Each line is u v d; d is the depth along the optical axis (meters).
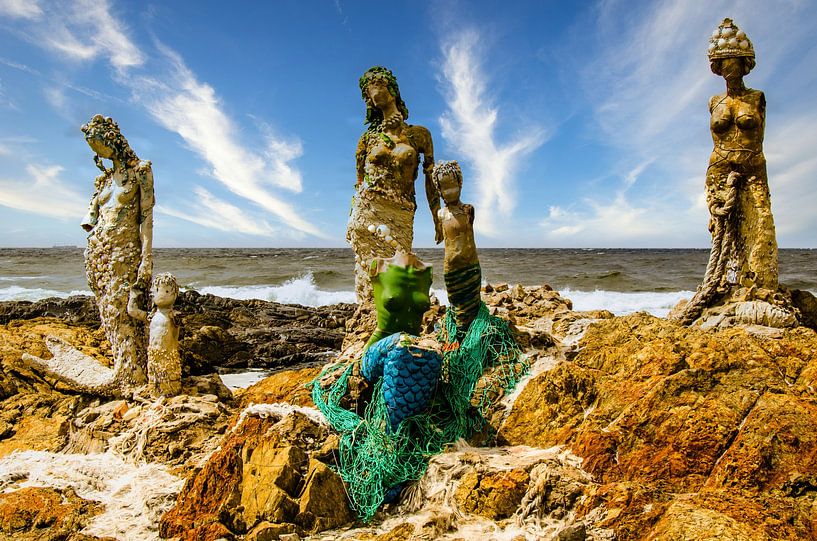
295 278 28.47
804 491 2.22
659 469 2.50
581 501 2.43
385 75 4.31
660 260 44.09
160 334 4.59
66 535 2.93
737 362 2.77
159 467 3.70
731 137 4.00
